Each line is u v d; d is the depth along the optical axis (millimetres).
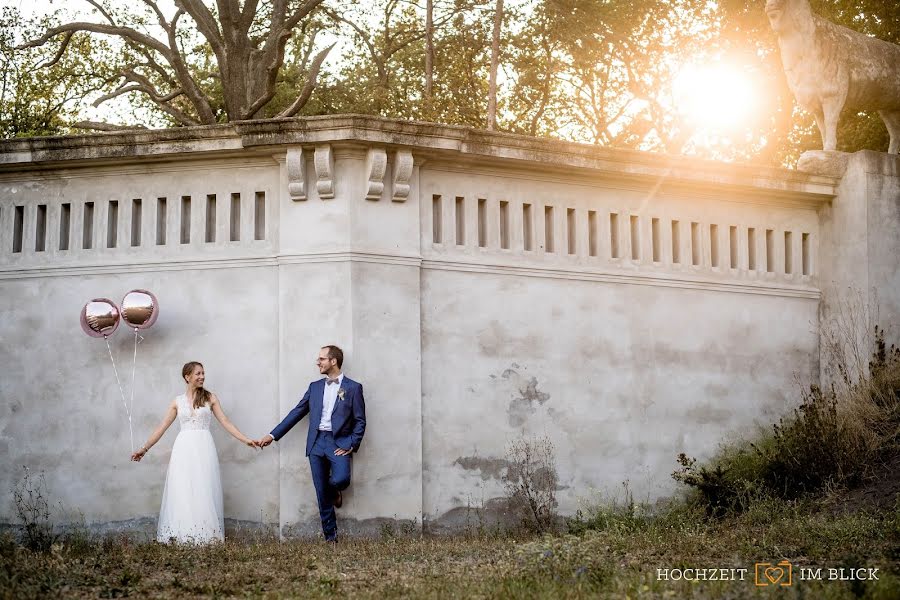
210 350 10922
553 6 23500
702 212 12984
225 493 10688
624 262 12359
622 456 11945
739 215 13258
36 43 22062
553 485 11484
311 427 10133
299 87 24875
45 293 11305
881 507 9844
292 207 10812
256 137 10516
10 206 11539
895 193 13500
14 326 11305
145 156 10984
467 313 11281
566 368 11766
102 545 9719
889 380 12344
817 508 10352
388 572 7824
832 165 13453
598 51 24234
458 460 11023
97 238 11312
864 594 6160
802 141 22922
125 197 11336
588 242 12164
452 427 11031
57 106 23500
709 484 10969
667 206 12734
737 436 12703
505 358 11430
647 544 8820
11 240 11477
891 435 11391
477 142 11102
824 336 13547
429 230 11211
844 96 13625
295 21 22469
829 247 13703
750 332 13062
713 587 6457
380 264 10773
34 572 7395
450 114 23141
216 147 10797
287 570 7977
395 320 10773
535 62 24656
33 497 11008
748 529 9586
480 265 11391
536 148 11438
